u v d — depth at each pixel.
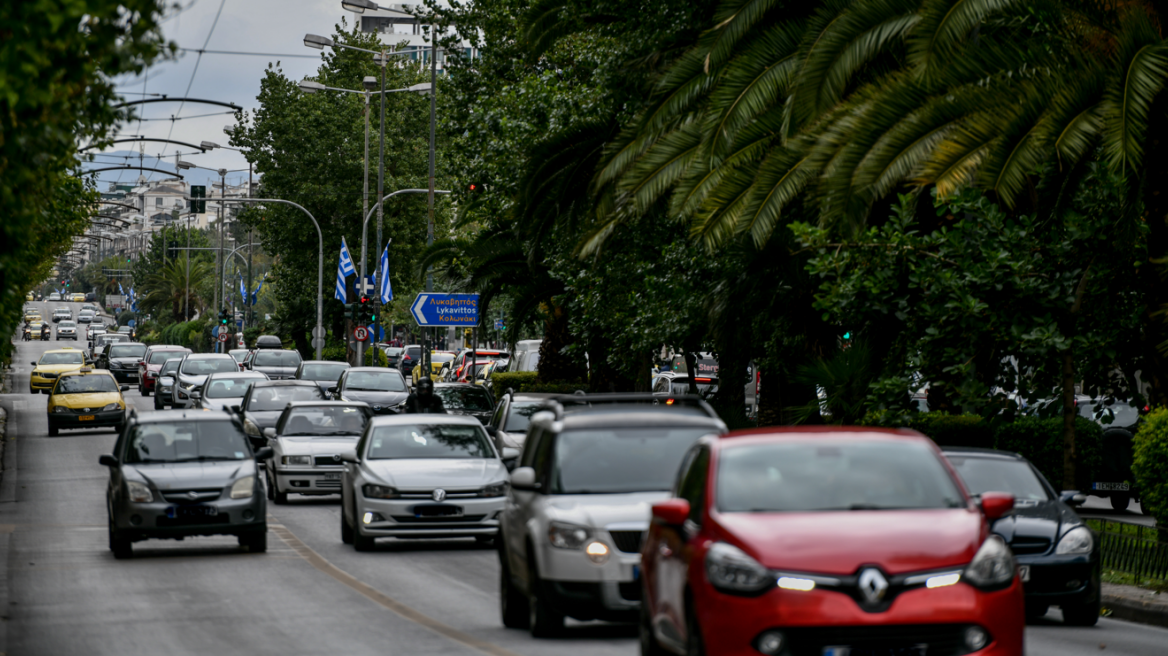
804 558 15.08
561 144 47.34
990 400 36.59
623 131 39.34
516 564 24.11
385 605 27.34
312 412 53.12
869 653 14.77
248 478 36.28
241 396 75.00
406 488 36.22
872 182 29.55
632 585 22.30
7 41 17.12
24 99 17.83
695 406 28.61
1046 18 31.64
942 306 35.22
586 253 40.81
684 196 35.34
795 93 32.31
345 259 122.94
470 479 36.69
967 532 15.72
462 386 63.69
